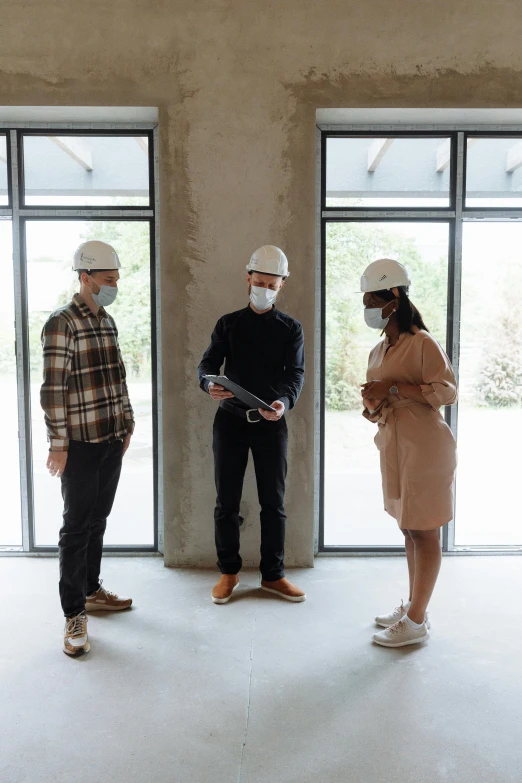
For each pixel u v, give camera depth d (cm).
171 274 350
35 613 303
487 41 341
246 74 342
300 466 357
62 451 258
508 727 213
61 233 370
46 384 255
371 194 370
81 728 213
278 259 300
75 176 367
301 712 222
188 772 191
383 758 197
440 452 257
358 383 379
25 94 341
